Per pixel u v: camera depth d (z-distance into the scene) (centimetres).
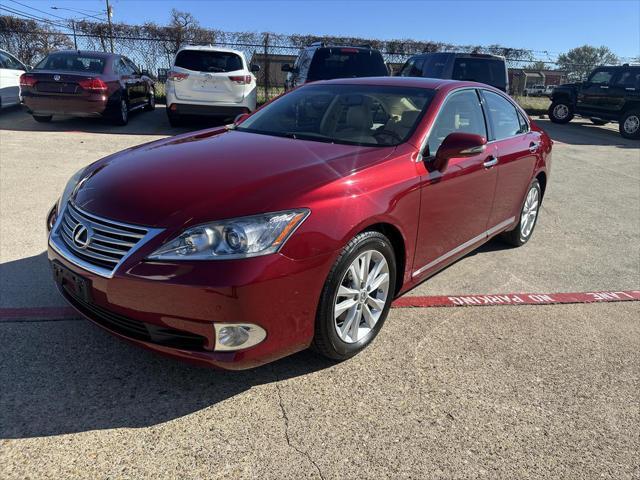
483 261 472
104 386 265
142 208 248
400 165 305
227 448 229
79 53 1089
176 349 242
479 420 255
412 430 246
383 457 229
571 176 874
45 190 601
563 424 256
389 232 307
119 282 238
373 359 302
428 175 321
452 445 238
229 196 248
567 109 1681
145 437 233
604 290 419
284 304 244
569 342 334
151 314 238
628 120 1431
